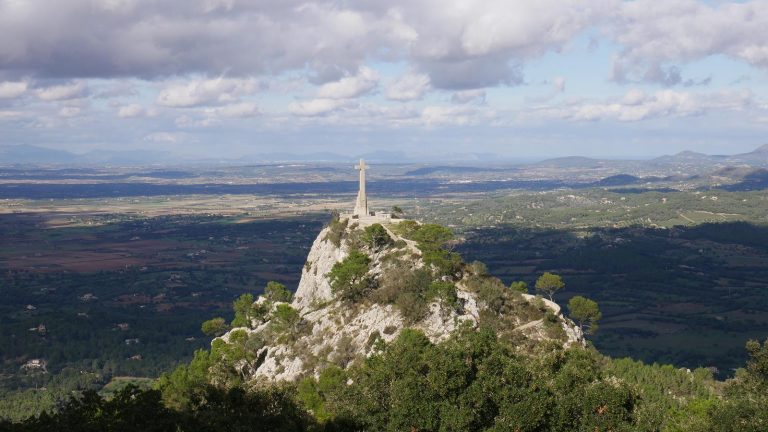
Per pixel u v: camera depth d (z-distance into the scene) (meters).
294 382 119.38
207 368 127.81
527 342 120.44
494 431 68.19
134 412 65.38
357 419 74.94
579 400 72.75
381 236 161.00
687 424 75.25
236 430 70.69
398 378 76.38
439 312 123.81
